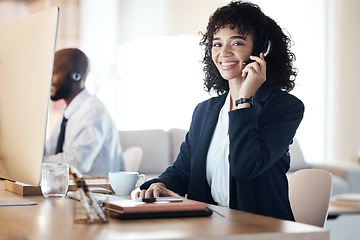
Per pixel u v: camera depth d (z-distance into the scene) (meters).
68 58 4.61
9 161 2.21
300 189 2.54
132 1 7.08
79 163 4.59
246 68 2.38
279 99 2.49
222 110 2.64
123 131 6.38
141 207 1.68
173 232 1.47
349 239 4.68
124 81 7.05
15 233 1.49
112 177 2.48
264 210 2.38
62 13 6.80
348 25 7.90
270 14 7.62
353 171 6.86
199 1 7.27
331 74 7.88
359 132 7.93
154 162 6.37
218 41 2.60
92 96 4.71
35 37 2.06
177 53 7.20
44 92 2.00
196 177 2.58
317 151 7.88
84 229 1.52
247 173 2.28
